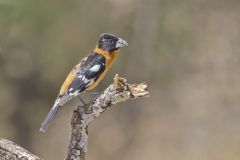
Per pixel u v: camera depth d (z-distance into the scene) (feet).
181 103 68.85
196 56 68.95
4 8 55.16
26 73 64.95
